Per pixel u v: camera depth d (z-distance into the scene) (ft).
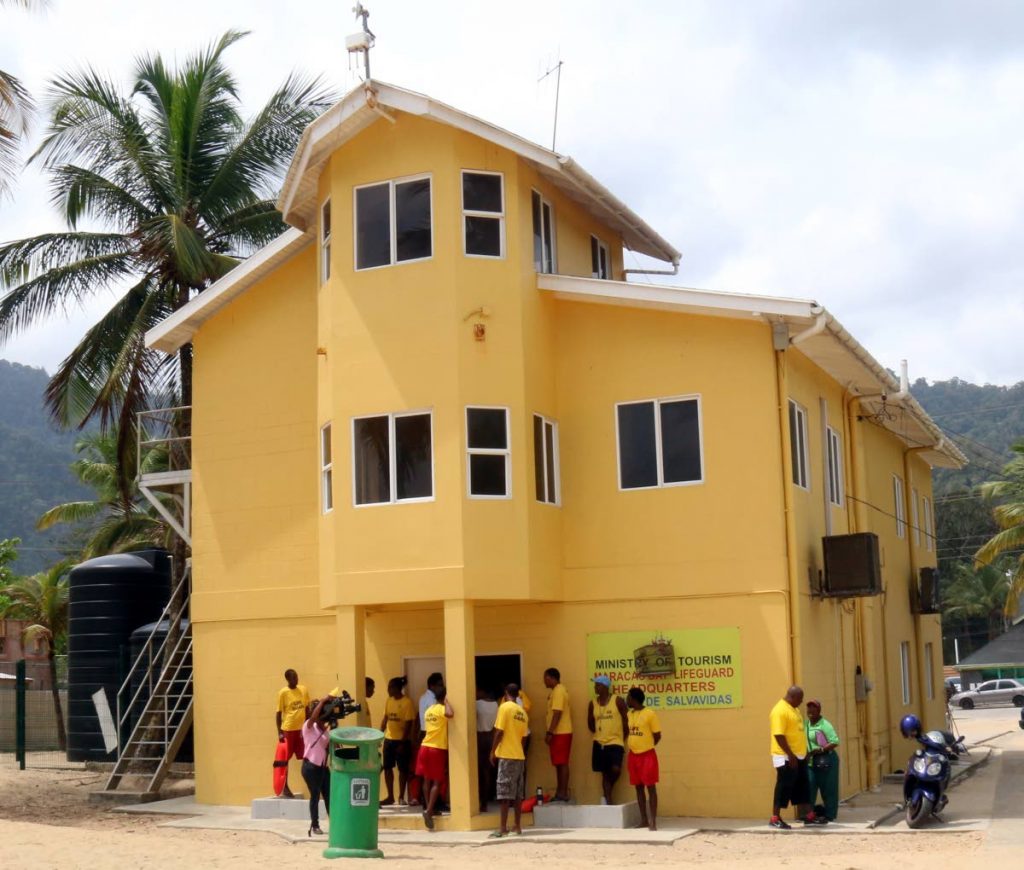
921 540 97.25
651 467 59.11
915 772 51.06
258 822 56.90
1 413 498.69
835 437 69.00
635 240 74.28
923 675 89.25
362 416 57.77
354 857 44.75
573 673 58.65
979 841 47.14
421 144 58.44
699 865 42.52
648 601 58.08
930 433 86.89
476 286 57.41
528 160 59.72
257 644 64.49
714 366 58.49
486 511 55.88
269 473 65.57
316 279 65.92
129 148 84.64
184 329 68.13
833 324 57.26
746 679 56.13
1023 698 189.98
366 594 56.34
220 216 88.22
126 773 69.46
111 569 88.69
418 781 57.26
